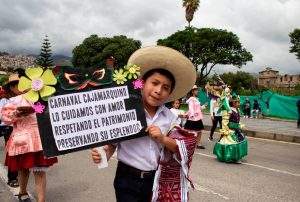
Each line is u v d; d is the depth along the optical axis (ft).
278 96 68.03
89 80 7.66
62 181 19.19
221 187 18.58
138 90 7.97
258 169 23.35
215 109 36.27
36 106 7.29
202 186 18.65
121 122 7.81
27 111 12.84
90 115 7.64
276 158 27.86
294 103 65.26
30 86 7.28
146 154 8.09
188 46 174.60
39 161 13.61
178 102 27.96
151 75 8.24
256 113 69.26
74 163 23.63
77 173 20.93
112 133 7.75
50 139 7.34
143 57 8.23
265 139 40.06
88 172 21.17
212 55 163.94
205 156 27.43
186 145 7.76
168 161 8.18
